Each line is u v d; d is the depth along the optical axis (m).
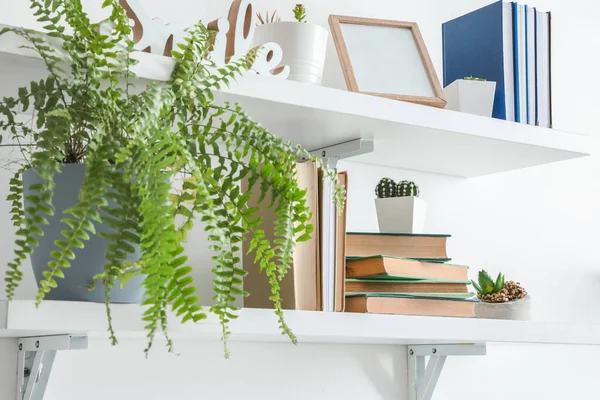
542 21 1.76
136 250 1.10
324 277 1.35
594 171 2.18
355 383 1.71
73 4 1.09
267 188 1.18
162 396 1.49
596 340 1.62
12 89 1.25
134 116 1.07
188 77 1.16
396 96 1.54
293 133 1.51
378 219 1.63
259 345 1.61
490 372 1.92
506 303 1.67
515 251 2.01
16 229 1.37
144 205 0.97
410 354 1.78
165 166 0.99
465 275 1.51
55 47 1.09
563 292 2.06
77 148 1.13
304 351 1.66
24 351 1.33
